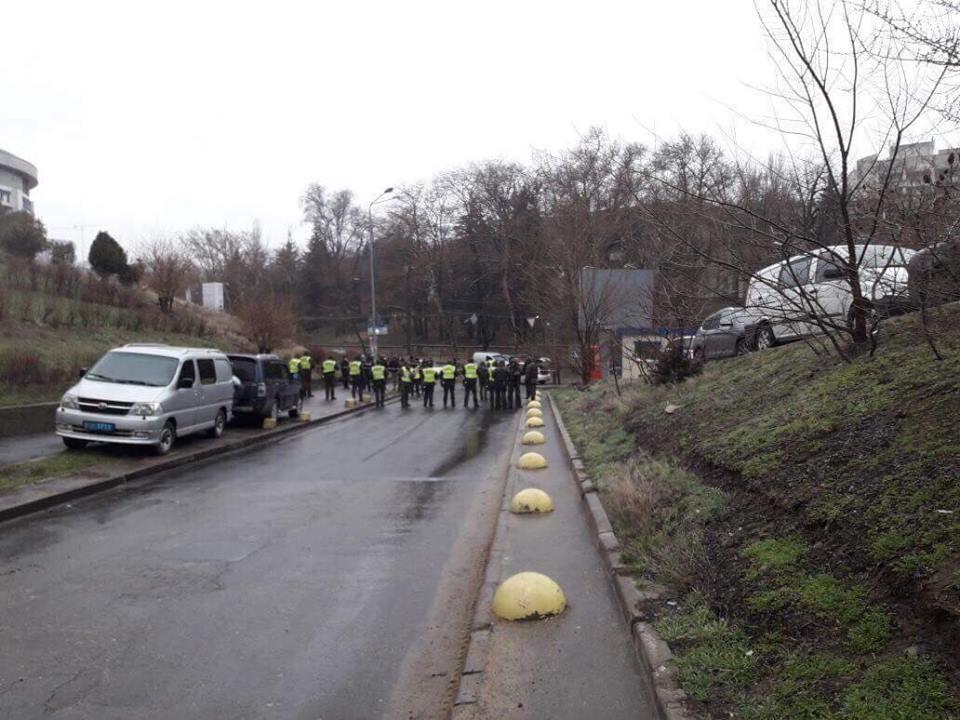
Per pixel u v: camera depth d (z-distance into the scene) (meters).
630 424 11.92
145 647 4.80
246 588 6.03
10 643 4.84
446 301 68.75
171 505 9.40
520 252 57.91
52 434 15.03
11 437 14.45
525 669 4.27
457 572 6.59
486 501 9.80
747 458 6.34
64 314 23.12
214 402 15.51
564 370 44.09
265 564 6.73
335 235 79.31
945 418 4.84
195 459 13.46
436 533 8.00
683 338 13.64
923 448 4.58
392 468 12.73
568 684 4.06
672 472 7.39
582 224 25.83
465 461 13.62
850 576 3.83
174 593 5.88
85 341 22.11
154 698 4.09
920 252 5.97
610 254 24.91
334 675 4.44
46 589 5.95
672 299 12.96
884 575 3.64
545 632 4.80
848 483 4.72
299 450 15.26
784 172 8.66
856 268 6.91
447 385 28.05
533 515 8.23
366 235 77.31
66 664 4.52
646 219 10.68
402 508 9.30
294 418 21.25
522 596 5.08
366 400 28.47
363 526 8.30
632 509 6.62
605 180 21.11
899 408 5.48
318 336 74.94
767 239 7.84
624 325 20.56
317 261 78.25
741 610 4.16
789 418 6.68
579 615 5.08
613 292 24.33
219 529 8.09
